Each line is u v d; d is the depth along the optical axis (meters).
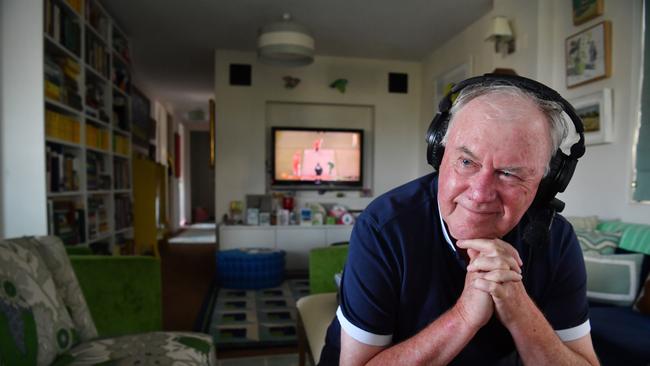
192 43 4.06
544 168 0.52
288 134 4.36
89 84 2.99
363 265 0.61
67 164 2.49
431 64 4.32
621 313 1.68
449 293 0.62
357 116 4.61
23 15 2.10
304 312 1.66
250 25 3.59
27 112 2.11
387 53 4.33
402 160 4.58
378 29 3.67
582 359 0.60
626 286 1.79
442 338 0.55
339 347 0.71
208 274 3.90
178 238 6.44
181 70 5.04
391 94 4.55
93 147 2.92
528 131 0.49
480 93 0.53
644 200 2.04
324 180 4.43
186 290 3.31
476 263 0.54
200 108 7.47
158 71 5.07
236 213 4.23
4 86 2.10
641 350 1.34
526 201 0.52
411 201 0.66
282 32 2.83
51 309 1.21
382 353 0.59
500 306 0.53
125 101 3.83
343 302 0.63
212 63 4.75
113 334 1.42
